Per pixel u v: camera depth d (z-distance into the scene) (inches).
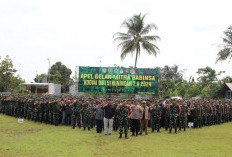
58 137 427.8
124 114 437.1
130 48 1304.1
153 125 530.9
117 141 405.7
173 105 513.7
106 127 470.0
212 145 381.7
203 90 1512.1
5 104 793.6
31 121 642.8
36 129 516.1
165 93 1363.2
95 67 941.2
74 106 543.8
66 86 2561.5
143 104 487.8
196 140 424.8
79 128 545.0
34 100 653.3
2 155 299.6
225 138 447.8
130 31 1316.4
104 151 332.8
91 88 935.7
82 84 937.5
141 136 462.3
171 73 2263.8
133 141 407.2
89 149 342.6
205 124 647.8
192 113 604.7
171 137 453.4
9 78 1571.1
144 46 1318.9
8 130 493.7
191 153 327.6
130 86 938.7
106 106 472.7
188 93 1512.1
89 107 522.3
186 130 558.6
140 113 471.8
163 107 573.6
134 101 474.3
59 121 596.7
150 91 937.5
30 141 386.9
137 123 466.9
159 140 419.8
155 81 941.8
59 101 586.6
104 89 936.3
